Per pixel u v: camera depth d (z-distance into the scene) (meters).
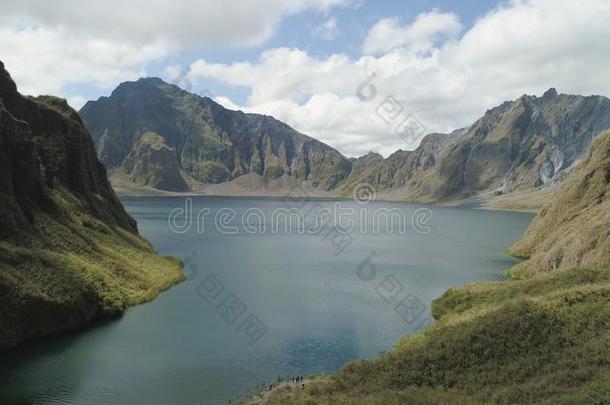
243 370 58.41
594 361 44.34
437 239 191.12
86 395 51.25
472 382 45.78
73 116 132.00
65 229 94.38
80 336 68.25
